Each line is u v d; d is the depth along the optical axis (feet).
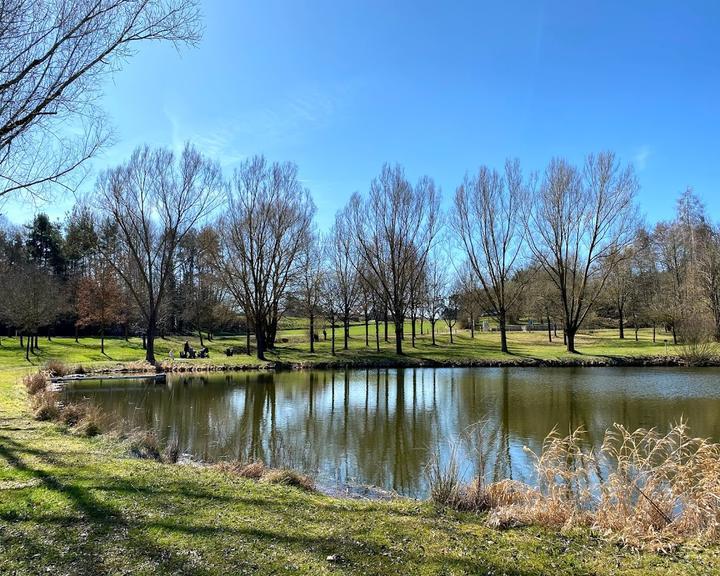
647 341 157.48
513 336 185.47
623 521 19.10
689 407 61.16
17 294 122.72
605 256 125.49
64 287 164.66
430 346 151.02
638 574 14.64
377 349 138.21
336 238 151.94
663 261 155.53
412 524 18.62
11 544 14.74
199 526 16.75
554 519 19.85
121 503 18.75
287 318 236.22
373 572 13.87
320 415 57.88
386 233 131.64
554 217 125.70
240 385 83.46
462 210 132.87
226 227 122.01
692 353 109.40
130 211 111.14
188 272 182.19
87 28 28.48
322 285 156.87
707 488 19.81
